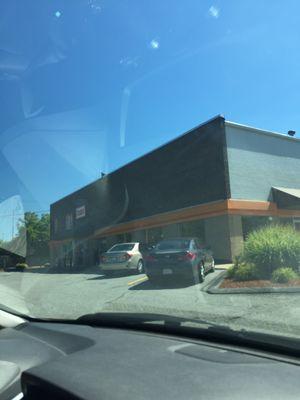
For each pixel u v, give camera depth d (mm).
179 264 13562
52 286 14086
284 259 13008
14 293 11680
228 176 21469
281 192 22859
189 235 23172
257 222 22109
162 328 4367
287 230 14633
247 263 13430
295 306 8625
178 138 24438
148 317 4547
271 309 8414
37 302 10125
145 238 26328
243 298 10086
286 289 10750
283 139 24641
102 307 9586
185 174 23750
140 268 18453
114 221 28672
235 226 21156
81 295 11930
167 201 24828
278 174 23797
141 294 11711
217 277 14453
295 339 3533
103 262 18359
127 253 18078
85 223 26344
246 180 22219
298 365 3221
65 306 9742
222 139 21703
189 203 23359
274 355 3484
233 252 20781
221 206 21250
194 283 13500
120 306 9633
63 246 23906
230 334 3840
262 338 3637
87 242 26156
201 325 4152
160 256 13836
